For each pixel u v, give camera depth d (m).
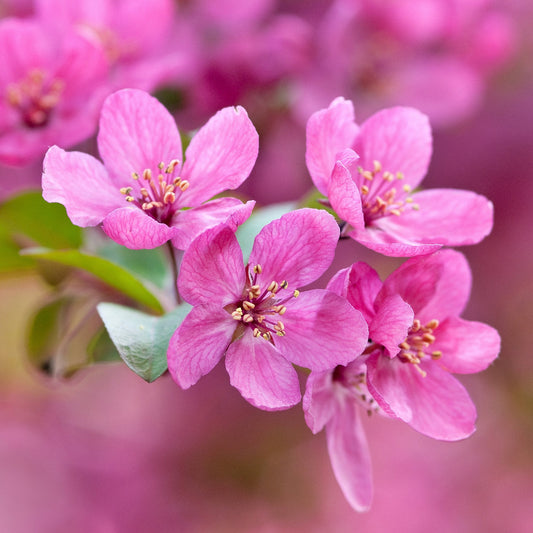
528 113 0.88
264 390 0.56
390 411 0.56
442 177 0.91
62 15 0.64
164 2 0.65
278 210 0.60
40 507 0.85
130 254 0.62
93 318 0.64
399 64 0.72
